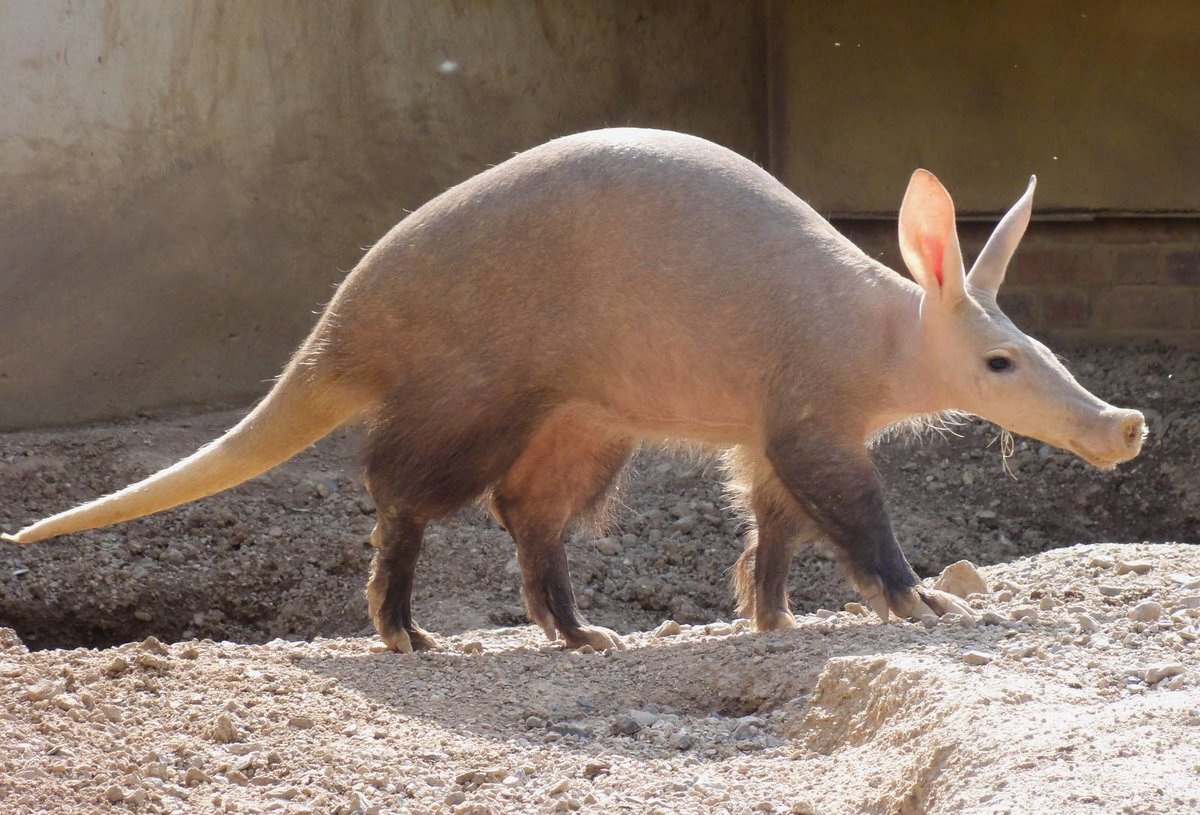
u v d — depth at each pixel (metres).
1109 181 39.72
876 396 17.98
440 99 37.31
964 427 34.62
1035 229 40.81
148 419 33.22
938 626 17.05
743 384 18.36
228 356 34.66
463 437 18.80
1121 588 18.89
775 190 18.95
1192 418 34.22
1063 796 11.09
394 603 19.45
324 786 13.34
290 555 28.44
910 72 40.84
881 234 41.88
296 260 35.47
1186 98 38.91
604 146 18.84
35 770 13.07
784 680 16.14
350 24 35.78
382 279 19.03
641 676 17.33
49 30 31.61
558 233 18.45
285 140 35.09
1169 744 11.90
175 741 14.36
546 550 20.36
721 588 28.56
